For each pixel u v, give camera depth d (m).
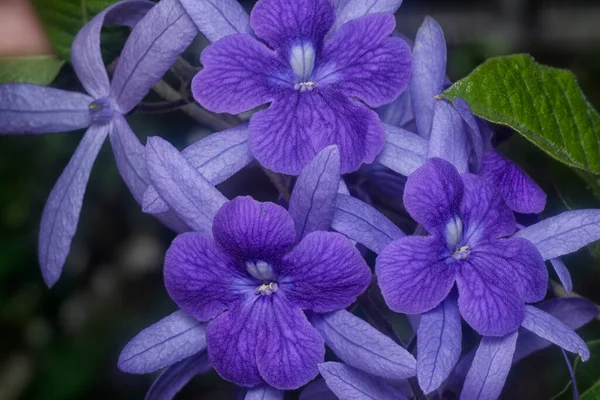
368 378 0.19
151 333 0.19
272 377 0.18
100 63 0.20
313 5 0.19
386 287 0.18
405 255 0.18
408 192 0.19
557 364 0.26
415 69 0.20
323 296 0.18
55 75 0.22
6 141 0.28
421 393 0.19
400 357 0.18
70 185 0.20
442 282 0.19
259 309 0.19
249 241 0.18
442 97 0.19
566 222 0.19
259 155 0.19
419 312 0.18
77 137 0.24
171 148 0.19
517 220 0.20
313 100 0.19
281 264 0.19
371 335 0.18
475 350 0.19
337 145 0.19
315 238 0.18
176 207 0.19
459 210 0.19
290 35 0.19
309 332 0.18
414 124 0.20
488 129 0.20
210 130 0.22
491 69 0.20
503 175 0.20
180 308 0.19
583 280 0.24
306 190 0.18
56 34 0.22
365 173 0.20
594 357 0.21
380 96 0.19
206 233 0.19
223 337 0.19
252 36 0.19
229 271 0.19
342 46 0.19
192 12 0.19
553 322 0.19
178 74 0.20
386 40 0.19
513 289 0.19
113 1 0.22
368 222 0.19
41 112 0.20
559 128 0.21
